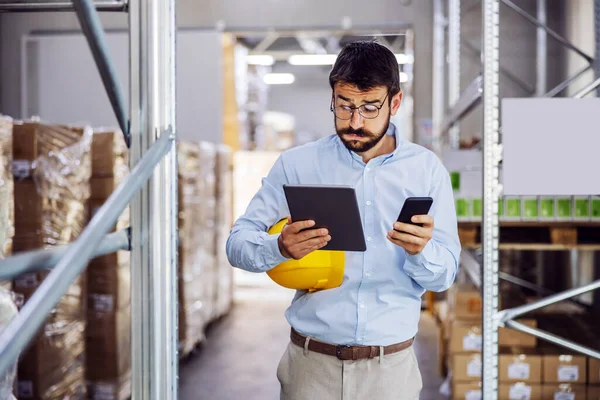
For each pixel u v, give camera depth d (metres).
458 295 3.90
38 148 3.11
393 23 8.16
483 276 2.47
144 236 1.99
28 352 3.13
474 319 3.88
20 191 3.10
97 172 3.67
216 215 6.30
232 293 7.21
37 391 3.14
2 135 2.70
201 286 5.51
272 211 2.02
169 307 2.03
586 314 4.18
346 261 1.93
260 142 11.05
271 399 4.45
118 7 2.01
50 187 3.18
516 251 5.85
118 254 3.76
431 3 8.11
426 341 5.95
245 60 9.66
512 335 3.67
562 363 3.47
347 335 1.92
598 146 2.29
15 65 8.28
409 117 8.63
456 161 3.80
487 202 2.48
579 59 5.40
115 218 1.53
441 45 7.10
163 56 2.01
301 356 1.98
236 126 8.55
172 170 2.03
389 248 1.93
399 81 1.85
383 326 1.92
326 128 19.55
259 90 10.80
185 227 4.99
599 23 3.58
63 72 8.27
